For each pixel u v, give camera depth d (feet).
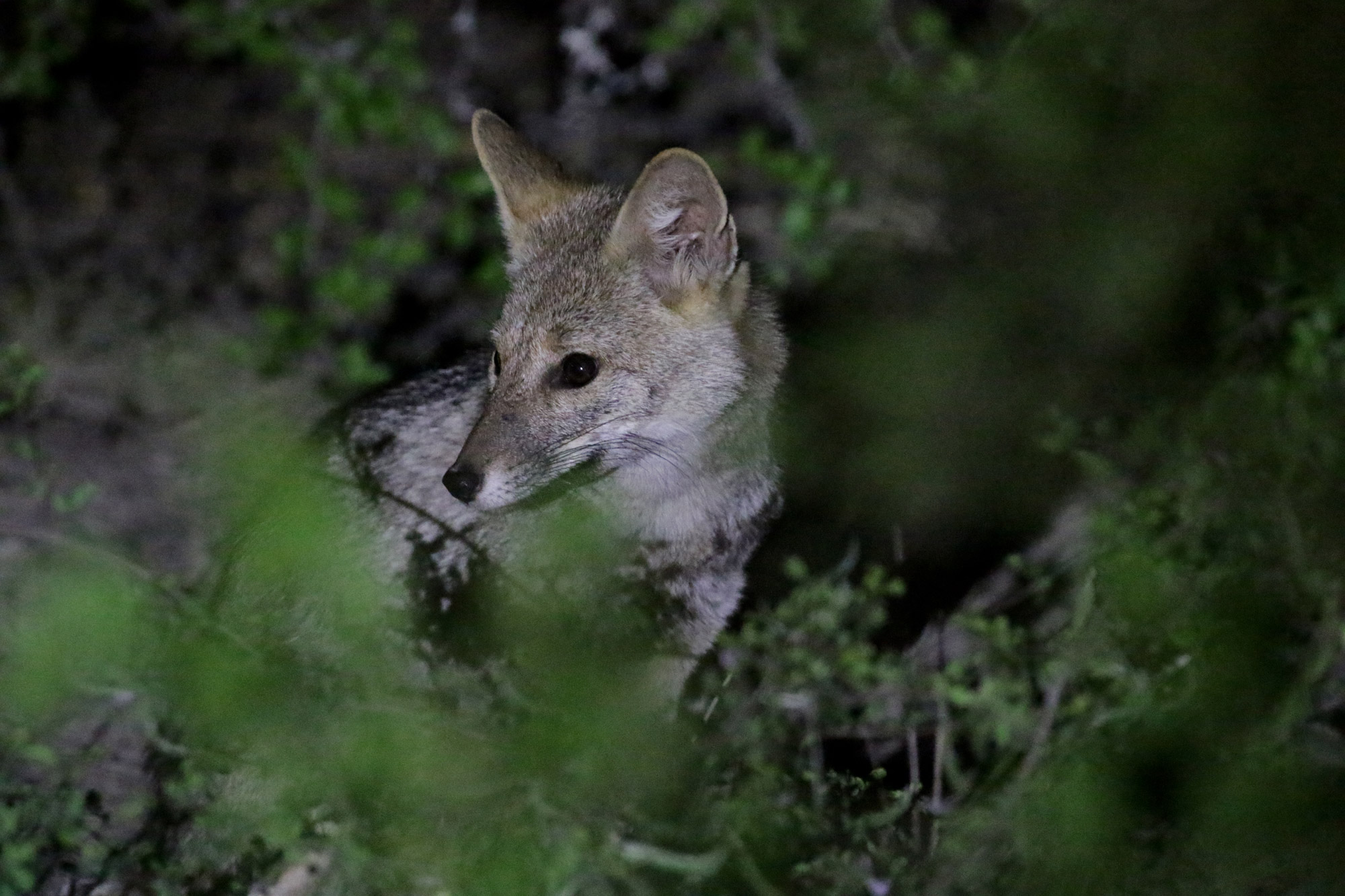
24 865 23.38
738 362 29.27
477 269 46.60
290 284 49.44
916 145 46.16
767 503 30.45
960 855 23.03
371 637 25.08
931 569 34.65
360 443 30.27
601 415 28.76
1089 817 22.06
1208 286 33.78
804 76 50.93
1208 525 28.60
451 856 21.53
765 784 23.72
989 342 35.81
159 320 46.80
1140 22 33.06
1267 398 29.73
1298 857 22.04
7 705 21.20
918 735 29.99
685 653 29.32
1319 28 30.35
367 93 49.32
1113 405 34.86
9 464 38.99
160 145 56.54
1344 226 31.27
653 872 24.13
